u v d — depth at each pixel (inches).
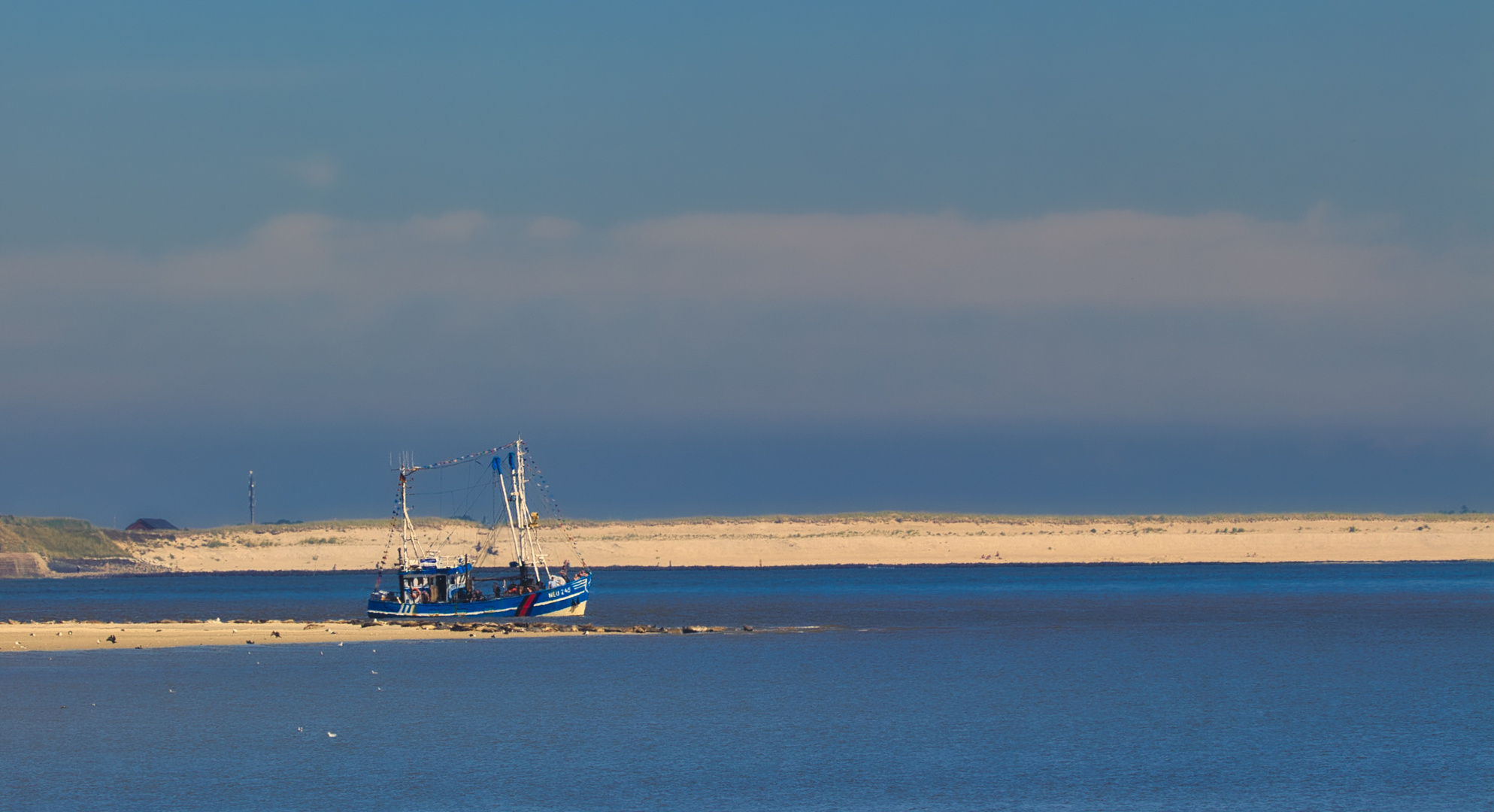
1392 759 7844.5
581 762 7711.6
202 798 6781.5
